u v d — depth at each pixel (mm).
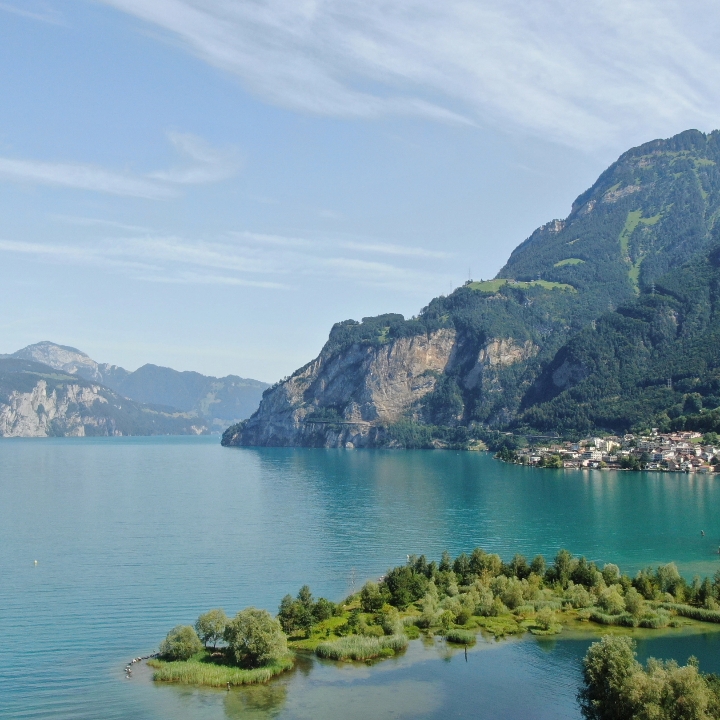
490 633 153000
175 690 126750
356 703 122375
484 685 129000
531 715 118688
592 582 178125
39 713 118438
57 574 196625
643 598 168375
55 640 148250
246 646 136000
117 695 124562
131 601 172875
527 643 147125
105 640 148500
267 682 130500
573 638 149250
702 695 101562
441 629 154750
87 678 131000
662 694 105312
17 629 154250
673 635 149875
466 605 163750
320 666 137375
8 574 196625
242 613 139000
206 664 135000
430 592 171375
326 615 158750
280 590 182875
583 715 117312
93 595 177375
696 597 169000
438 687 128375
